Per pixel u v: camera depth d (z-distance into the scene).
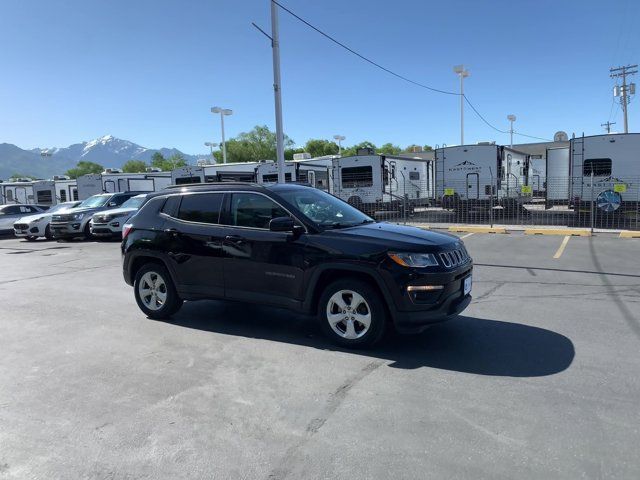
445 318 4.82
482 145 20.25
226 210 5.86
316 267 5.12
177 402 3.97
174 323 6.26
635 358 4.66
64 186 33.66
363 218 6.08
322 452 3.18
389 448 3.20
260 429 3.50
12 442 3.41
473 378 4.27
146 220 6.46
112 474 3.01
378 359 4.79
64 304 7.53
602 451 3.10
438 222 20.41
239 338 5.57
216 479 2.93
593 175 17.19
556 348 4.98
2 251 15.88
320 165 24.45
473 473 2.91
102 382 4.42
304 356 4.93
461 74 32.78
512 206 20.48
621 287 7.71
